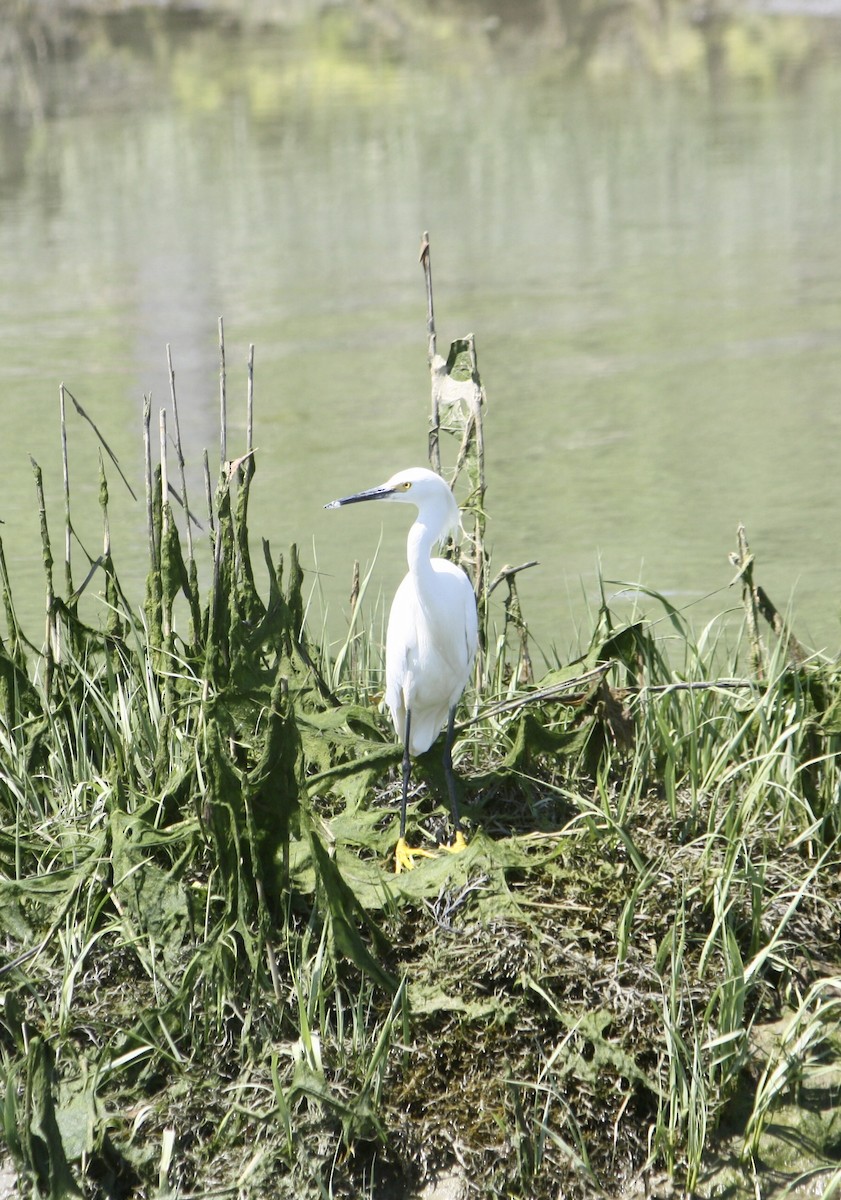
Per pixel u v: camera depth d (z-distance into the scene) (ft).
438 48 201.05
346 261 101.30
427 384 73.97
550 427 67.00
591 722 28.07
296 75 185.57
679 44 190.39
